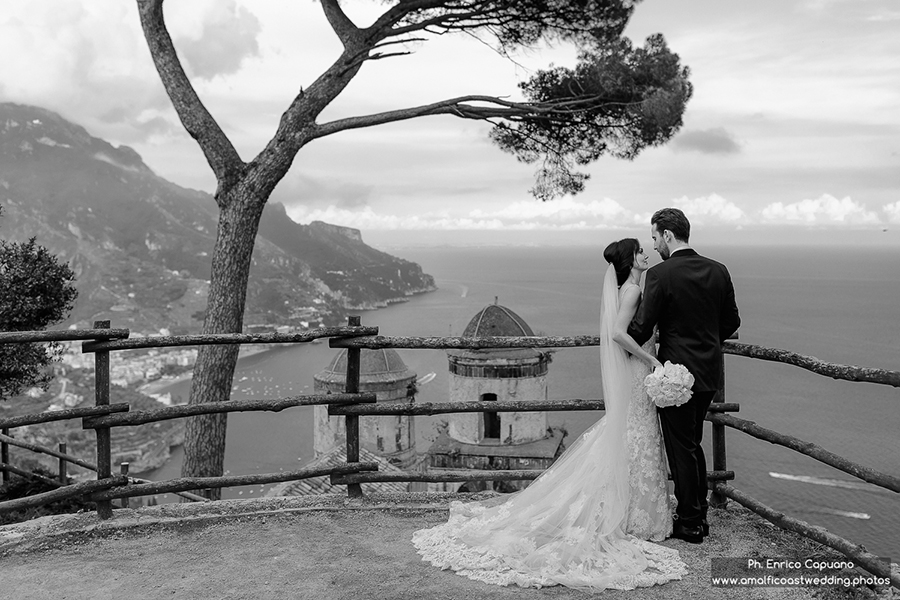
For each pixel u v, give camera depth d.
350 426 5.30
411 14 12.91
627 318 4.50
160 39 11.17
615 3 12.52
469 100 12.56
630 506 4.44
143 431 93.38
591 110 13.19
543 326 158.12
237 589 3.83
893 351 122.31
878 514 47.06
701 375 4.34
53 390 83.94
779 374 108.00
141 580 3.96
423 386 101.94
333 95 11.68
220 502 5.19
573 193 14.41
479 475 5.32
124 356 165.00
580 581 3.82
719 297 4.43
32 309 12.27
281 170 11.34
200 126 11.12
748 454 62.84
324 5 11.98
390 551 4.37
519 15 12.48
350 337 5.16
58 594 3.79
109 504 4.93
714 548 4.37
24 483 11.62
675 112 12.66
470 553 4.16
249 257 11.39
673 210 4.68
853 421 75.81
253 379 134.25
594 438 4.52
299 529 4.77
